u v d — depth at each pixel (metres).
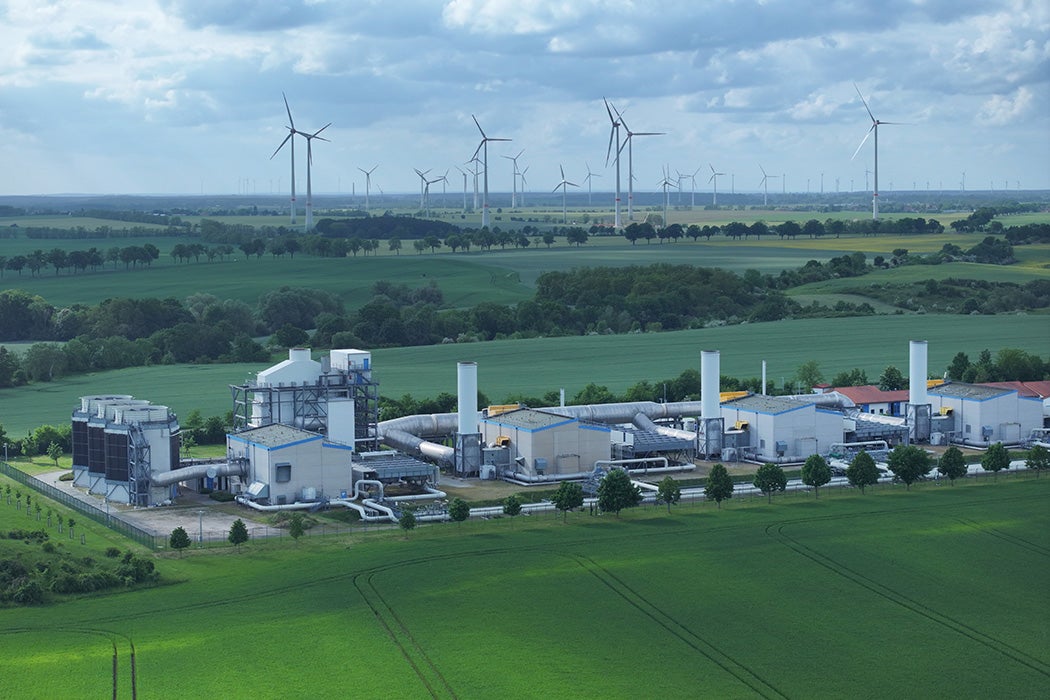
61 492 182.12
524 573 143.38
